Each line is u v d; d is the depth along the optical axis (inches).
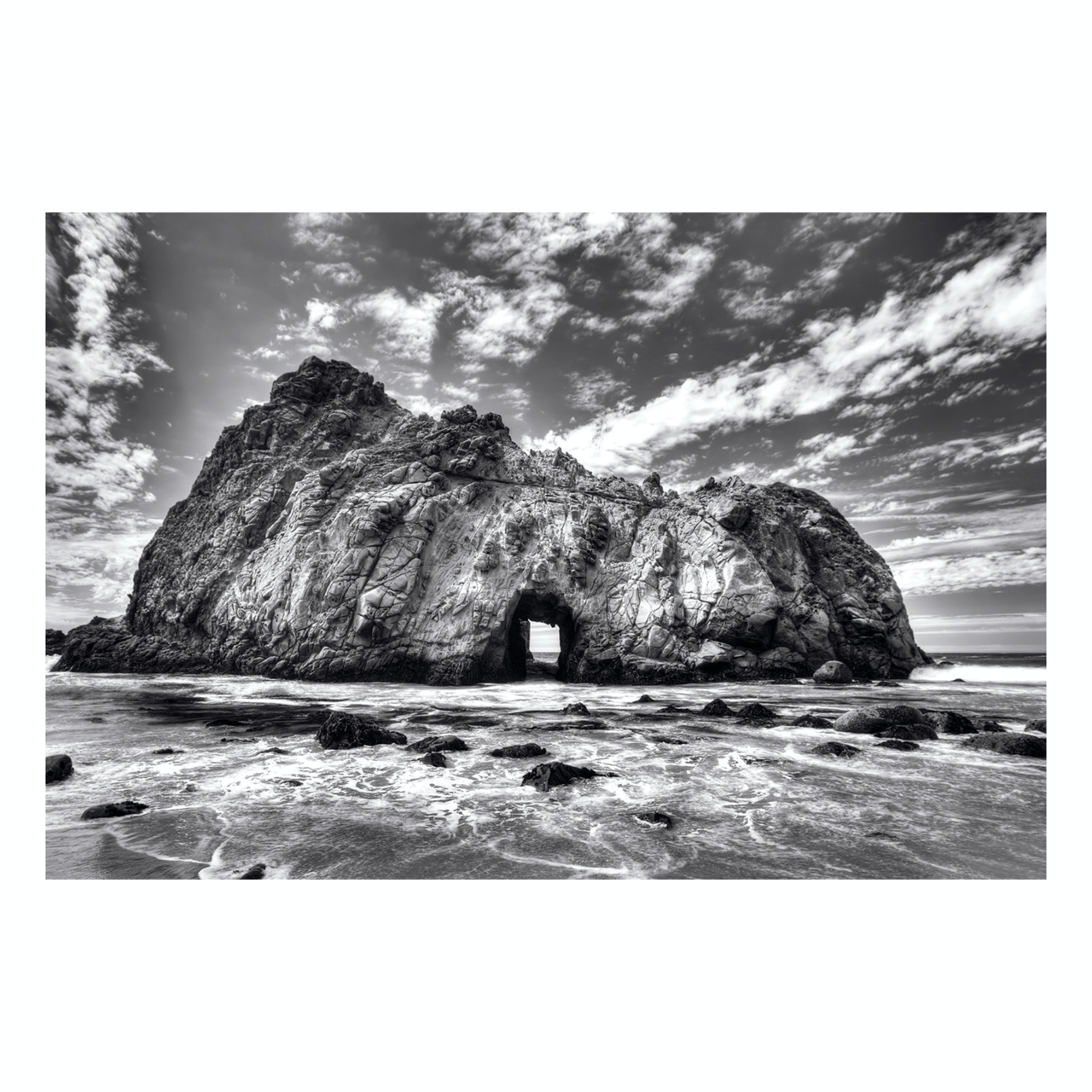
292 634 1129.4
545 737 574.6
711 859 285.0
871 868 278.1
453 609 1119.0
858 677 1165.7
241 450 1534.2
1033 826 326.6
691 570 1190.9
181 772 442.6
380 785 407.8
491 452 1362.0
